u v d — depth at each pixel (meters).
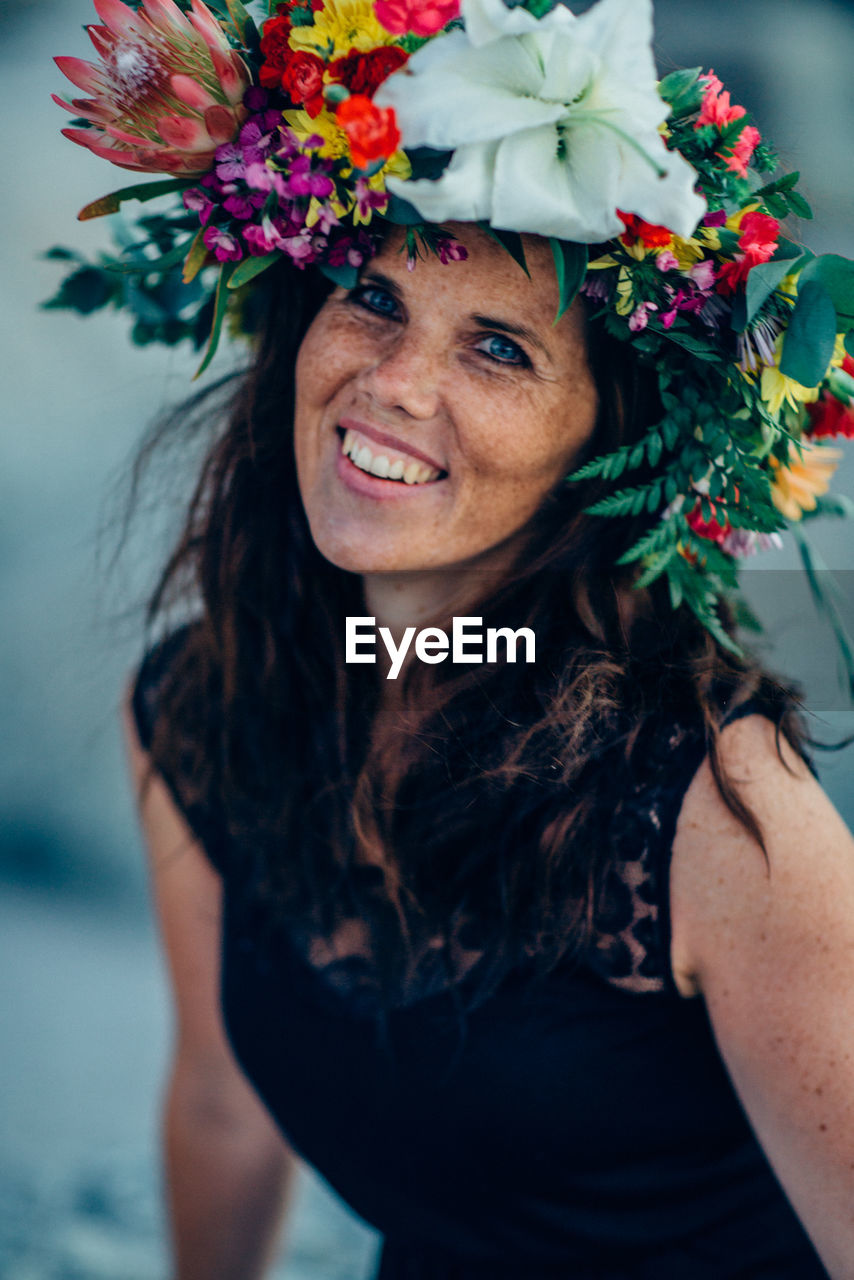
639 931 1.13
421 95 0.91
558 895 1.15
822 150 1.58
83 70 1.04
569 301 0.97
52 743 5.35
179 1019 1.68
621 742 1.13
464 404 1.07
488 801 1.20
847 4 3.53
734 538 1.18
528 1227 1.28
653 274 1.02
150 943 5.05
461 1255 1.34
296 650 1.38
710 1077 1.20
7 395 5.18
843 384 1.15
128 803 5.49
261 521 1.42
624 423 1.11
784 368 1.03
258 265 1.11
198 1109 1.71
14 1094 3.47
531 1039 1.19
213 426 1.50
